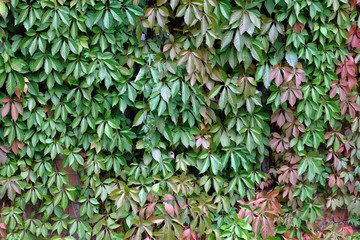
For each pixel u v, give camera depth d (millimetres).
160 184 2072
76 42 1875
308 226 2334
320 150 2455
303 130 2186
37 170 2037
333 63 2281
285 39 2133
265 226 2061
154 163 2057
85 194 2084
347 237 2400
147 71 1985
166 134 2037
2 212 2000
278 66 2078
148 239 1943
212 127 2125
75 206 2209
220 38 1968
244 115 2141
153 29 1973
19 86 1823
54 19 1806
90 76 1920
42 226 2078
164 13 1929
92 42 1901
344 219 2574
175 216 2127
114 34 1956
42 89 2014
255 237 2037
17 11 1792
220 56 2055
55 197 2016
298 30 2064
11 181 1984
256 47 2020
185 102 1954
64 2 1839
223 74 2041
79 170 2057
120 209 2002
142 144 2016
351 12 2230
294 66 2090
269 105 2283
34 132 1983
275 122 2344
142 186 2049
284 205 2352
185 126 2100
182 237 1990
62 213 2193
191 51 1959
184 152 2168
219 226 2166
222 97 2037
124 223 2109
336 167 2334
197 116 2035
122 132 2002
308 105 2164
